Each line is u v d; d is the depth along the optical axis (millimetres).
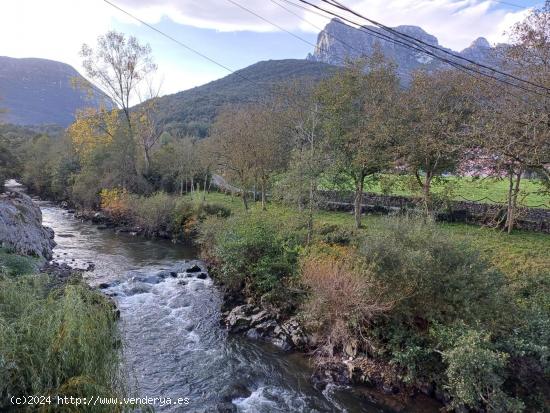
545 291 14094
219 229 24609
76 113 51094
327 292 13391
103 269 23906
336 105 27391
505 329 11945
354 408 11375
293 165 22844
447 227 26156
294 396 11891
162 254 28516
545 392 10727
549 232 24594
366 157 24438
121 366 9555
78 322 7453
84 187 45656
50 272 20484
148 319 16984
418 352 12055
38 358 6777
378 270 13266
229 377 12773
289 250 18469
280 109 42375
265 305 17453
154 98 51156
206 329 16266
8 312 7539
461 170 23453
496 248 20484
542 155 14656
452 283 12594
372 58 26625
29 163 63000
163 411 10828
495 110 17125
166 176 49500
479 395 10461
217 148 40812
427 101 23266
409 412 11148
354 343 13258
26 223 25281
